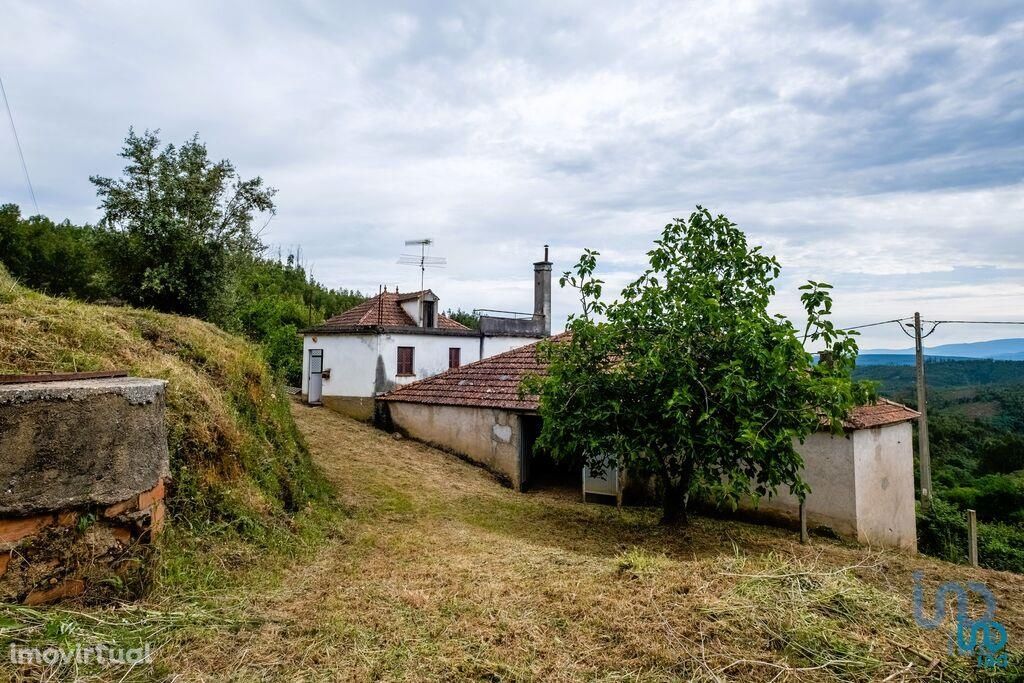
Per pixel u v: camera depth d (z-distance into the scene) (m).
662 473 8.35
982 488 17.80
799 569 4.55
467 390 14.70
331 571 5.00
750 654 3.24
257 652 3.16
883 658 3.21
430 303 20.16
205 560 4.34
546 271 22.81
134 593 3.53
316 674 2.99
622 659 3.24
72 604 3.20
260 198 12.59
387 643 3.41
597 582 4.61
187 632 3.22
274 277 37.25
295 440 8.98
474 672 3.09
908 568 7.02
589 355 8.36
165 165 11.73
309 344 20.16
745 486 7.01
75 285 13.16
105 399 3.53
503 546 6.41
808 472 9.80
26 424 3.14
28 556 3.10
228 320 12.83
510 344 21.95
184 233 11.27
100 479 3.45
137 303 11.27
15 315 5.32
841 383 6.77
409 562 5.47
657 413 7.67
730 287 8.04
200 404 5.80
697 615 3.73
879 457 10.18
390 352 18.23
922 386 15.68
